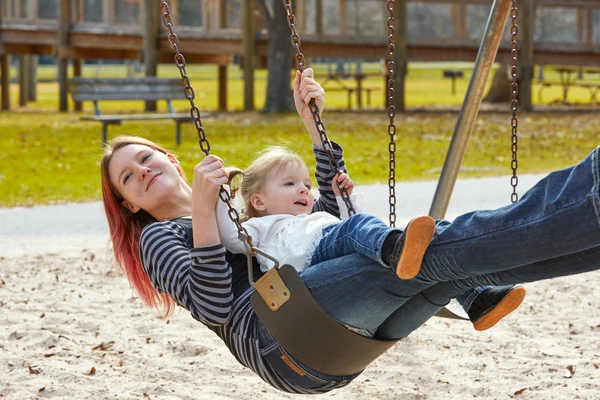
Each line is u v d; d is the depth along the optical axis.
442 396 5.73
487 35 6.33
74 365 6.38
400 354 6.56
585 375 5.97
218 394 5.82
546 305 7.93
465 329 7.22
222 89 34.09
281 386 4.20
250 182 4.52
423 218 3.34
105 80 20.22
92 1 32.50
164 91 20.94
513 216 3.29
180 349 6.76
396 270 3.46
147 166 4.59
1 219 12.27
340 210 4.81
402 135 22.64
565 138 21.89
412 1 30.44
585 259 3.37
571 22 30.88
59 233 11.34
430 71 81.38
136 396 5.73
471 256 3.36
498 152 19.38
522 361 6.34
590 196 3.10
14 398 5.68
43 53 35.12
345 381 4.22
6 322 7.43
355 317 3.79
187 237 4.38
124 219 4.75
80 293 8.41
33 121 27.66
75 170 16.92
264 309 3.86
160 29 31.12
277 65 30.50
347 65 68.94
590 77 65.62
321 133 4.74
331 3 30.14
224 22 32.16
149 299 4.87
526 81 30.84
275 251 4.12
